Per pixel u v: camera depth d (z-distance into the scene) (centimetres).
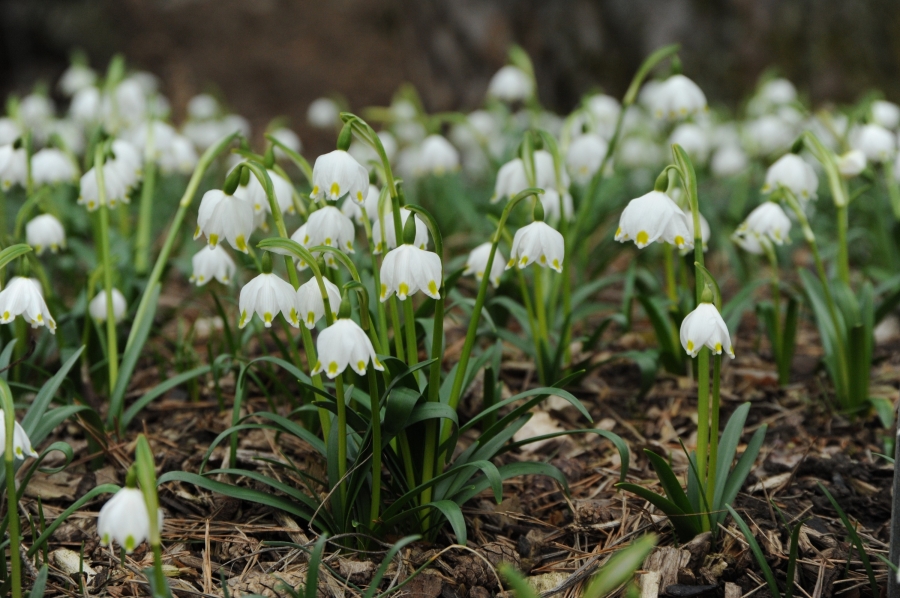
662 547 261
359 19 1500
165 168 512
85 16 1379
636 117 709
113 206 343
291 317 230
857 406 349
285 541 269
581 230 453
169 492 295
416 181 639
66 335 386
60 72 1362
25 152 367
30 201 335
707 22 862
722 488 264
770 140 629
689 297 389
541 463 264
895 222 462
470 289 445
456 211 589
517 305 382
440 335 246
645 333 444
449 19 960
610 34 899
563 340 360
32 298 245
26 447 213
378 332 314
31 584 245
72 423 342
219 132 684
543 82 935
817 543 271
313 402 250
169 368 411
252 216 242
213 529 279
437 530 270
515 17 938
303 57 1430
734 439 271
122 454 315
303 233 257
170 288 545
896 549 231
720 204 603
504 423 262
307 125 1347
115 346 334
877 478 312
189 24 1418
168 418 356
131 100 578
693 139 604
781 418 355
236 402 280
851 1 845
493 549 265
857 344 335
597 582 168
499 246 433
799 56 852
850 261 540
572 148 429
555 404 358
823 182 601
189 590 248
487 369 303
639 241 239
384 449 255
